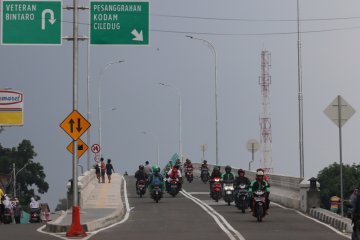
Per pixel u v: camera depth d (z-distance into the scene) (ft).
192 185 330.75
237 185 186.50
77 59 157.58
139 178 255.70
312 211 174.50
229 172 213.66
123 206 202.69
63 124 152.97
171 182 251.39
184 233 134.51
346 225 138.41
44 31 184.03
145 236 129.08
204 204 216.74
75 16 159.43
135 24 192.75
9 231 144.66
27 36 183.93
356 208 103.65
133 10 192.75
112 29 192.54
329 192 383.04
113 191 277.85
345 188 380.99
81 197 200.23
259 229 142.20
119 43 193.26
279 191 219.41
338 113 155.33
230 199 209.46
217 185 225.35
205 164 353.51
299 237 125.80
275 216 172.76
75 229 132.05
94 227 146.20
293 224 152.87
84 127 153.38
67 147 204.95
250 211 187.21
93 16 192.24
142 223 158.51
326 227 146.20
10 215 203.00
